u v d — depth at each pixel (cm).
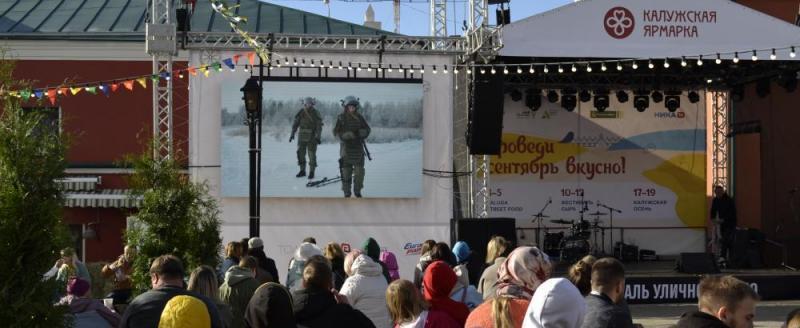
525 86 2294
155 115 1786
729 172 2575
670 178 2630
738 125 2552
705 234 2631
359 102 1900
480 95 1822
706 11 1867
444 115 1917
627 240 2611
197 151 1877
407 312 643
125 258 1173
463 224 1812
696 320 456
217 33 1856
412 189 1909
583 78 2275
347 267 894
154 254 1215
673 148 2631
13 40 2309
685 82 2384
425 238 1920
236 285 879
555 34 1847
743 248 2284
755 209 2473
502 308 531
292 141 1888
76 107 2325
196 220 1262
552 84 2273
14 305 596
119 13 2592
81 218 2294
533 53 1841
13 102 704
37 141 643
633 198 2619
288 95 1888
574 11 1852
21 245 611
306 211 1908
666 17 1864
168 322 489
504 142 2577
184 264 1227
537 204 2584
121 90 2336
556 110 2597
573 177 2600
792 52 1817
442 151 1920
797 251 2297
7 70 672
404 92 1903
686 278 1934
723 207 2389
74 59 2334
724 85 2391
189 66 1861
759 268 2281
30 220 621
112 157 2322
